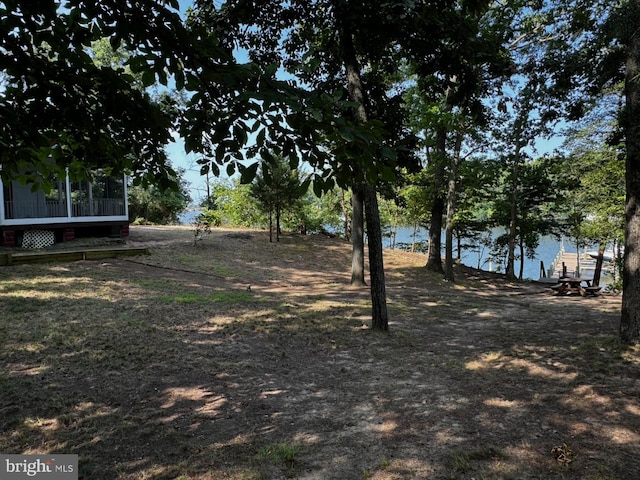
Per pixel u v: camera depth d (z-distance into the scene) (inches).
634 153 232.7
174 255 628.1
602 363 210.4
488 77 313.7
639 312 239.5
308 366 220.7
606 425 142.6
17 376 186.7
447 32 256.2
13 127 92.2
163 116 93.5
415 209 821.2
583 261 1428.4
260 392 181.9
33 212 591.5
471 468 117.2
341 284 575.8
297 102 67.9
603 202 754.8
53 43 80.9
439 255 786.8
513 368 211.5
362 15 241.4
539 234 944.3
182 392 179.3
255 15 281.7
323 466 120.6
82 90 89.9
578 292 578.6
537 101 340.2
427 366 219.3
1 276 409.1
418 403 167.6
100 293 378.9
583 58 292.4
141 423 149.2
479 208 923.4
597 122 677.9
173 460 124.2
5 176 111.6
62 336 245.9
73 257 521.3
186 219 1469.0
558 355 229.6
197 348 241.6
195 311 336.5
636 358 213.5
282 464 121.8
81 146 108.4
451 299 498.6
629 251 242.8
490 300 506.9
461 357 236.4
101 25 76.1
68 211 624.7
